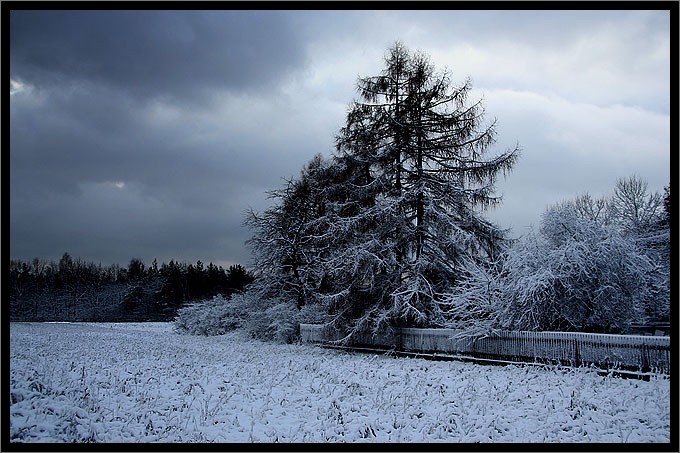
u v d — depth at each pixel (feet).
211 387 42.14
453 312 61.16
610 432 30.17
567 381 41.27
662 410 32.68
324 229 80.18
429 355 61.11
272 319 96.48
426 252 69.05
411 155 70.49
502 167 66.39
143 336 102.63
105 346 69.51
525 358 51.70
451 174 69.21
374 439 30.45
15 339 72.69
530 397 37.55
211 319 116.37
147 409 34.27
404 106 71.10
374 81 73.05
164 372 47.32
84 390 36.83
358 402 37.83
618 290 50.52
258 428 32.17
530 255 53.52
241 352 74.28
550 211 56.75
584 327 53.06
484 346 56.18
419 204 69.05
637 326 52.49
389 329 65.98
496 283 55.98
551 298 51.03
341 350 75.31
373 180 71.36
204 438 29.89
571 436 29.99
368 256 66.18
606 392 37.22
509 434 30.71
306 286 102.68
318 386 43.24
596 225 52.75
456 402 36.73
